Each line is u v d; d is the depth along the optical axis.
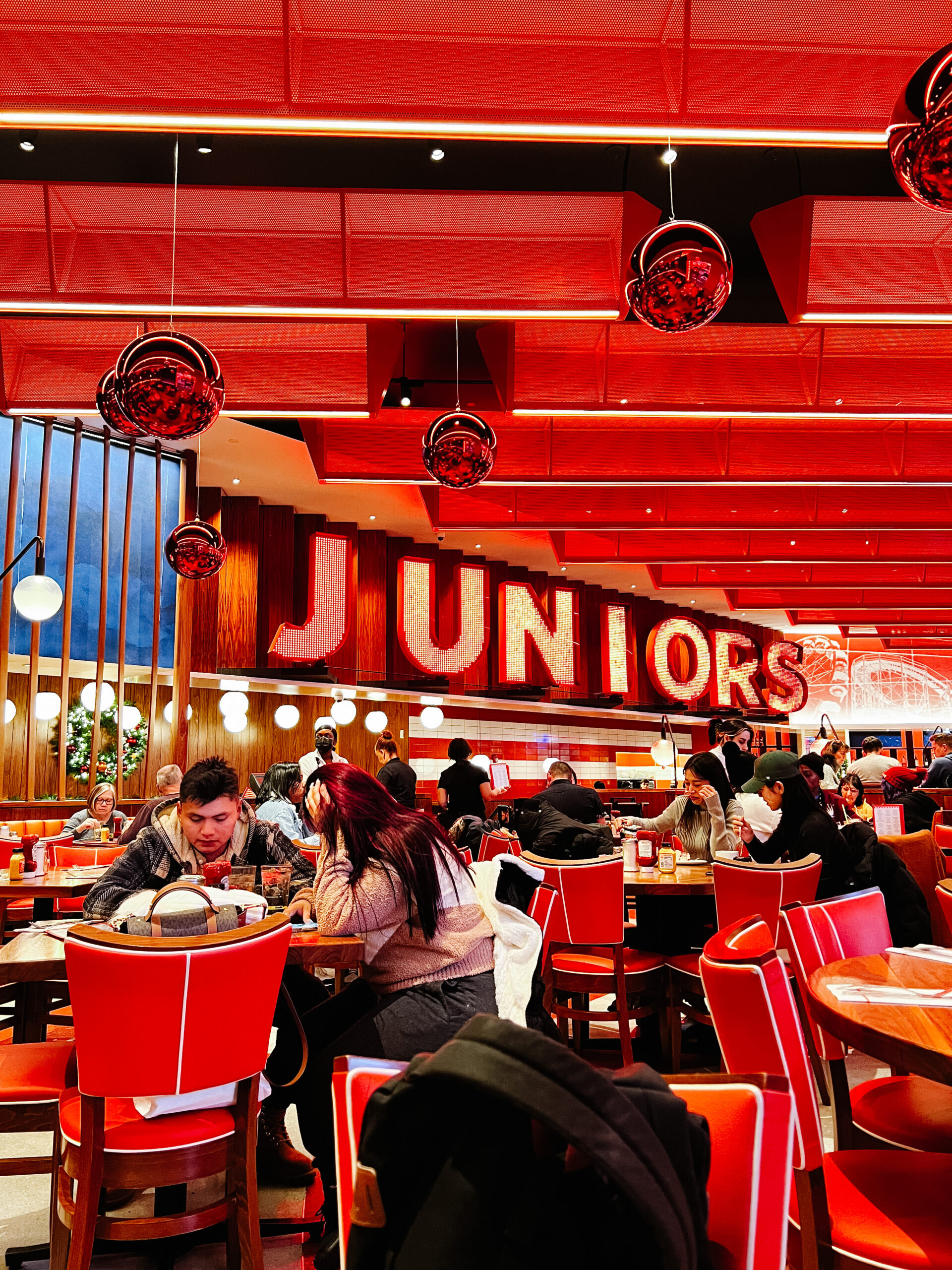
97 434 9.77
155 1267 2.48
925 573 15.49
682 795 4.91
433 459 6.37
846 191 7.71
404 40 4.37
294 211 6.20
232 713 11.82
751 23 4.47
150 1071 1.94
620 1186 0.66
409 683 14.57
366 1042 2.33
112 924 2.35
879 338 8.55
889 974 1.91
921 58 4.48
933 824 6.36
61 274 6.10
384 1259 0.76
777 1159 1.01
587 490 11.75
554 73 4.42
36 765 9.41
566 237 6.32
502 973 2.40
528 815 5.53
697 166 7.40
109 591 9.80
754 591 18.20
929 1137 1.91
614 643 18.06
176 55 4.29
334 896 2.36
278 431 10.12
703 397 8.50
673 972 3.92
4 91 4.25
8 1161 2.26
